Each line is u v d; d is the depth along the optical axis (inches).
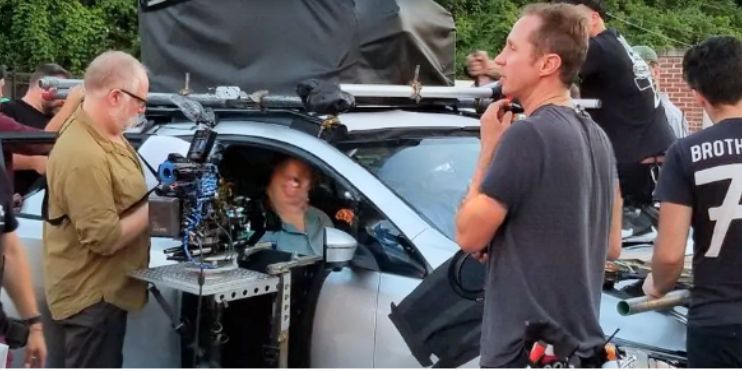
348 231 146.6
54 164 135.6
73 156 133.2
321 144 147.6
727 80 114.9
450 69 196.7
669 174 117.9
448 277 125.5
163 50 181.5
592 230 99.1
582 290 96.3
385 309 136.1
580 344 94.1
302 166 150.9
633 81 185.5
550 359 92.8
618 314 129.3
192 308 145.3
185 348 147.2
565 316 95.3
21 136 178.4
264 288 134.1
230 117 157.9
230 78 172.9
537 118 96.6
